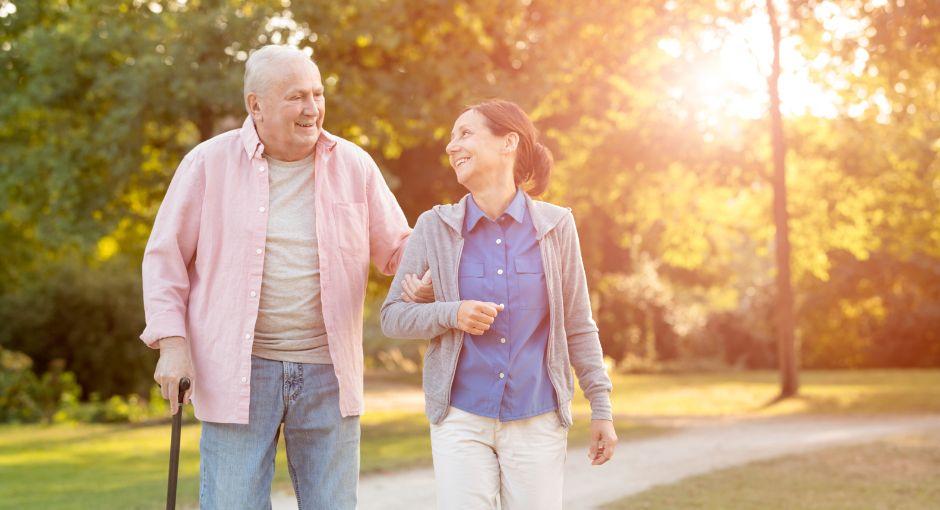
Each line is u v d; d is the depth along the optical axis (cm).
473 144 303
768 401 1684
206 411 315
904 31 1223
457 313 285
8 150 1528
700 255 1945
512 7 1436
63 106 1448
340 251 326
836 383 2330
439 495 299
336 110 1307
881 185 1764
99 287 1936
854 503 651
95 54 1375
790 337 1731
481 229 305
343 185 331
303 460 326
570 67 1470
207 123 1378
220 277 317
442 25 1405
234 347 313
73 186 1373
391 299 308
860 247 1881
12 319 1897
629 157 1670
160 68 1265
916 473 782
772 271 1964
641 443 1064
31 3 1638
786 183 1839
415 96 1330
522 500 299
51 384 1662
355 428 330
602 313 3356
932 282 2558
